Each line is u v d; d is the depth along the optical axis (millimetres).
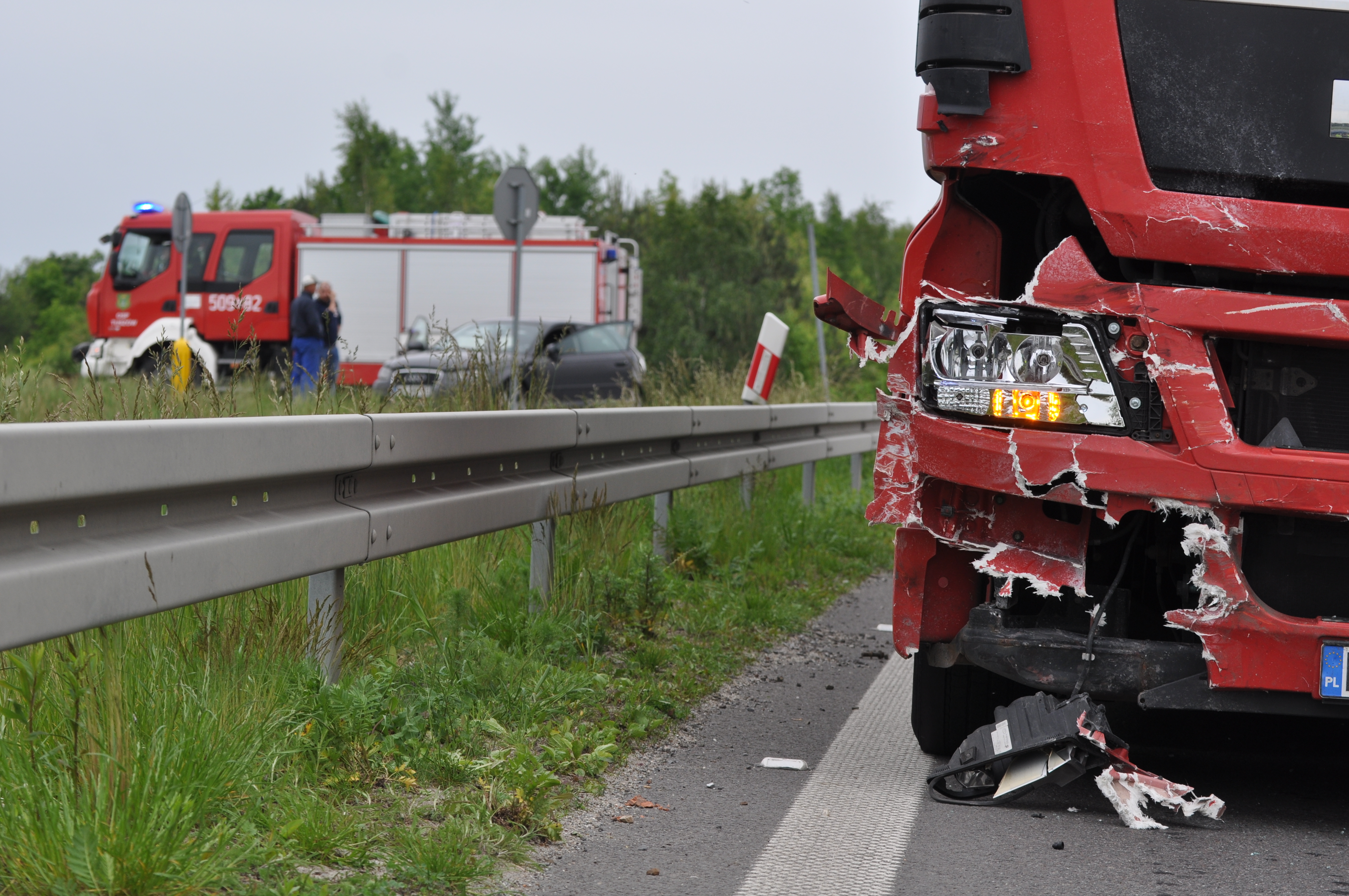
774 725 5168
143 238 25641
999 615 4293
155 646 4020
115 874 2781
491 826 3633
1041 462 4121
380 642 4914
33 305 79812
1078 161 4211
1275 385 4094
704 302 44844
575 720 4738
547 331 20797
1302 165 4168
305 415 5156
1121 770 4098
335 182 79375
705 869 3500
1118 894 3408
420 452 4824
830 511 10914
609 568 6488
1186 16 4234
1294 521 4082
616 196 53312
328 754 3863
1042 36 4250
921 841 3816
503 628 5445
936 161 4309
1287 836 3994
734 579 7711
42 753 3166
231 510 3873
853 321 4359
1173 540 4355
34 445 2967
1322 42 4211
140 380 5625
